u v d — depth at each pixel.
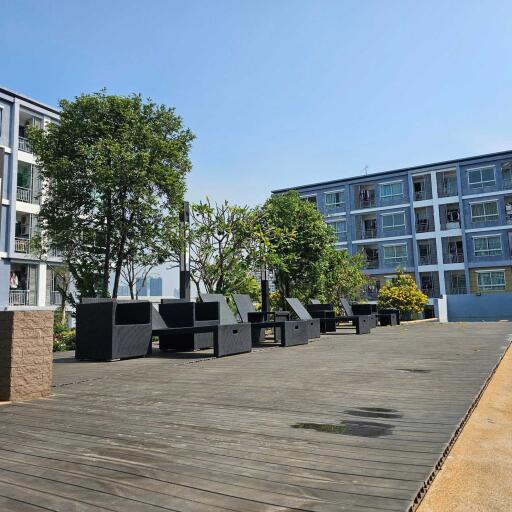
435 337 10.16
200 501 1.94
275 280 16.25
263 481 2.14
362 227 38.16
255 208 13.75
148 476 2.23
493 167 33.47
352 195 38.59
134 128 13.46
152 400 4.02
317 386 4.53
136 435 2.93
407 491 2.00
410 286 25.50
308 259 16.03
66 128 13.19
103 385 4.83
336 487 2.05
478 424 3.32
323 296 16.95
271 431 2.96
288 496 1.97
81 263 13.43
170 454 2.54
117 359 7.00
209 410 3.60
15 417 3.47
